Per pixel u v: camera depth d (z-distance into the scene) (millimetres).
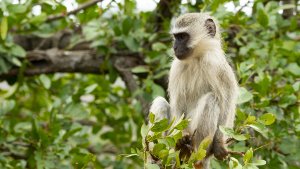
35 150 9773
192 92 8891
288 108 9023
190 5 11352
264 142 8820
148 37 11398
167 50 10594
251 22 11047
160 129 6746
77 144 10133
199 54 8883
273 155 8758
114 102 12320
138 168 11852
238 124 7367
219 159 8125
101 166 11656
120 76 11938
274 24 10633
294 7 11484
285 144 8820
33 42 12234
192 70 8891
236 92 8617
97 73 12000
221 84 8570
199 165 8180
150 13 11688
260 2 10461
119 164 11680
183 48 8930
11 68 11734
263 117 7051
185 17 9250
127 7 11320
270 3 10773
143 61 11625
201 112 8352
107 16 11703
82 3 12047
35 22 10805
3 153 10453
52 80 12211
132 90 11242
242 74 9031
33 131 9727
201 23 9117
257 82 8953
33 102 12719
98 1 11062
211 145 8258
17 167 9789
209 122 8297
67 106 10555
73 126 10336
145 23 11789
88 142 10211
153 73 11094
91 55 11898
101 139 12812
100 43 11281
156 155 6738
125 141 12219
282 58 10219
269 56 10203
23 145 10148
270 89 9078
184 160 7234
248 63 9594
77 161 7664
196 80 8828
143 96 10844
